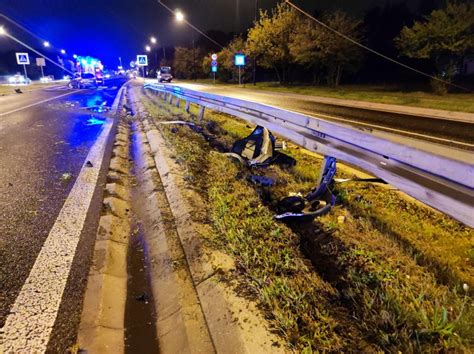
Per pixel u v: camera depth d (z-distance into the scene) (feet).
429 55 72.33
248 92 100.83
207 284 8.80
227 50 165.89
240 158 18.84
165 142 24.64
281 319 7.09
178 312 8.30
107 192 16.49
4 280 9.34
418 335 6.57
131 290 9.70
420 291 7.90
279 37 116.67
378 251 9.73
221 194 14.25
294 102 66.13
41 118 44.06
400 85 97.14
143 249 11.90
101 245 11.34
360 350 6.46
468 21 64.54
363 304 7.68
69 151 25.23
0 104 62.44
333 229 11.19
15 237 11.75
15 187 16.94
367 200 13.87
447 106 51.83
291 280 8.45
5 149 25.48
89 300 8.66
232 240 10.39
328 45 94.89
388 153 9.41
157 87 73.51
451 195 7.57
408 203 13.62
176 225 12.37
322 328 6.93
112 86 144.05
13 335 7.43
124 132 34.81
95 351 7.13
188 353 7.07
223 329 7.27
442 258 9.47
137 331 8.07
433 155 7.95
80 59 134.62
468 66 90.53
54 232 12.19
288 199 13.42
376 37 116.37
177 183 15.78
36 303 8.48
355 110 51.70
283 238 10.57
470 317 6.98
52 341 7.32
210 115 41.91
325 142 13.09
